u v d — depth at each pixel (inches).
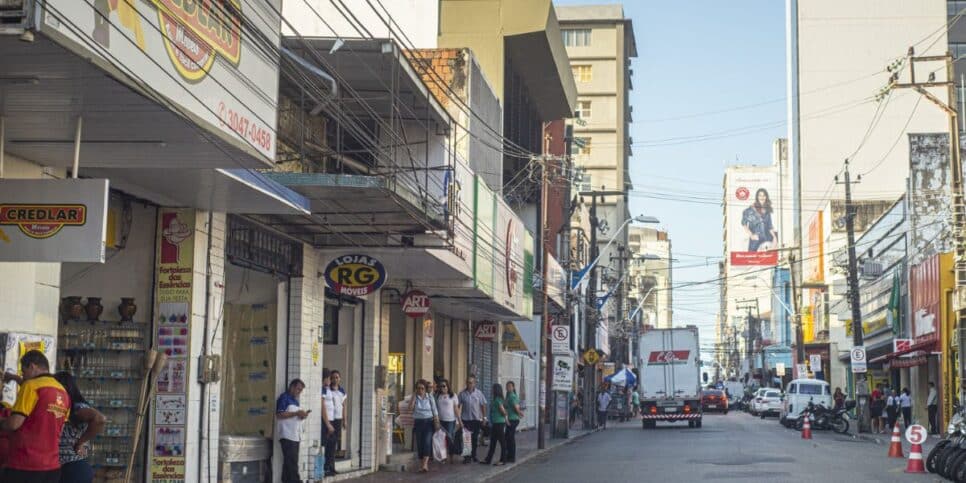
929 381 1738.4
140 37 342.3
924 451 1165.1
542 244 1330.0
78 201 359.6
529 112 1676.9
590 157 3949.3
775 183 5206.7
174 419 577.3
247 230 664.4
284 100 691.4
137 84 337.4
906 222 1915.6
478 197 973.2
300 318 730.8
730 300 6574.8
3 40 291.1
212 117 398.3
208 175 498.0
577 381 2417.6
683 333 1882.4
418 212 672.4
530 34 1414.9
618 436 1578.5
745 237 5201.8
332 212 661.3
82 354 583.2
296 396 700.0
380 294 917.2
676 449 1167.0
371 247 756.0
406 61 699.4
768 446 1217.4
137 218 586.6
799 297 3777.1
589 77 3998.5
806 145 3846.0
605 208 3895.2
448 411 943.7
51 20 291.9
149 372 530.0
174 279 583.2
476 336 1348.4
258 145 448.8
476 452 1087.6
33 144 406.6
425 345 1130.0
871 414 1695.4
